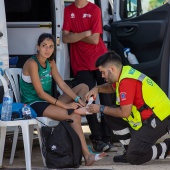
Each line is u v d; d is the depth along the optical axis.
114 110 9.05
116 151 10.55
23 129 8.78
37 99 9.59
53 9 11.12
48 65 9.62
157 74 11.02
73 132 8.95
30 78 9.49
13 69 9.80
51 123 10.20
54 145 8.85
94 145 10.57
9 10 11.66
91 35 10.75
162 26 11.01
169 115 9.18
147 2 11.80
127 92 8.91
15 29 11.48
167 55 10.98
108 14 12.04
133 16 11.95
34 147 11.34
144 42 11.27
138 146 9.06
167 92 11.03
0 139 9.23
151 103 9.05
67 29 10.98
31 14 11.77
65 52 11.36
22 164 9.47
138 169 8.90
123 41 11.61
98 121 10.88
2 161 9.72
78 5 10.92
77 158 8.95
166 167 9.06
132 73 9.02
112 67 9.03
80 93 9.95
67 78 11.43
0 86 9.41
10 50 11.51
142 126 9.09
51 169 8.87
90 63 10.79
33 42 11.48
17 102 9.63
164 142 9.35
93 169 8.83
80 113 9.25
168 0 11.34
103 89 9.59
